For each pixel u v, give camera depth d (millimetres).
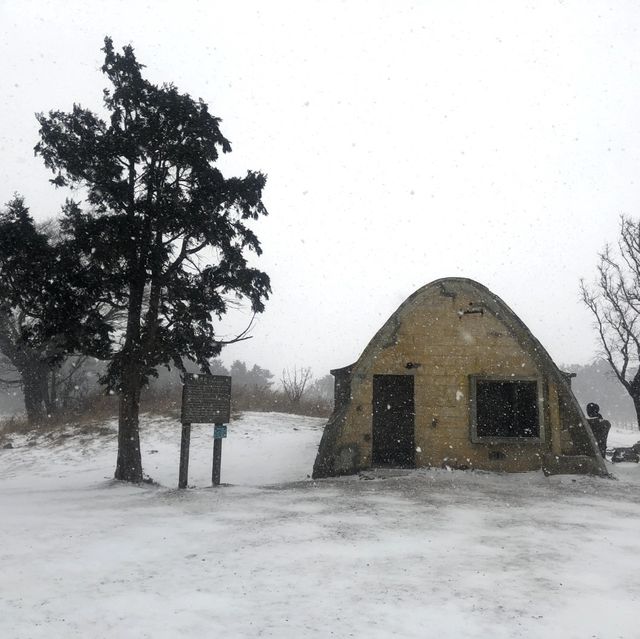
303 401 33312
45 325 13148
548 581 5742
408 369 15398
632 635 4375
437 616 4715
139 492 12141
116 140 13961
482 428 16562
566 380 16594
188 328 14219
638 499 11445
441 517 9188
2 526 8203
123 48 14398
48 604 4898
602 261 21922
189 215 13664
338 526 8328
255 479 15461
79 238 13297
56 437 23391
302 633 4320
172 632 4320
